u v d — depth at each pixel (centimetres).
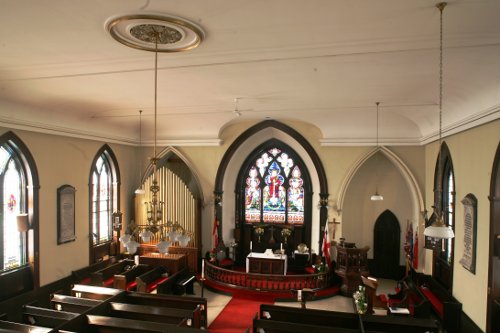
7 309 1162
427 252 1524
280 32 681
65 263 1421
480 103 949
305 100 1280
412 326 910
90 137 1548
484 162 988
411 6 568
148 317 963
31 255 1275
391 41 719
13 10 589
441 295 1291
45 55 809
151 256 1608
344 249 1553
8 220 1213
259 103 1341
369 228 1855
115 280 1382
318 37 704
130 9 588
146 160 1902
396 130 1619
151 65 885
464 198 1099
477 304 1008
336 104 1337
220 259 1808
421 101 1205
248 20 627
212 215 1841
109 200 1734
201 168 1848
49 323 923
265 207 1989
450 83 963
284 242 1934
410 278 1479
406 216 1809
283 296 1457
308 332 870
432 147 1510
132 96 1221
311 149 1745
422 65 859
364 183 1855
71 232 1449
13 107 1163
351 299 1483
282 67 897
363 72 930
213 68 911
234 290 1513
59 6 576
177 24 636
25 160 1255
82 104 1310
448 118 1206
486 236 966
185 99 1273
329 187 1733
